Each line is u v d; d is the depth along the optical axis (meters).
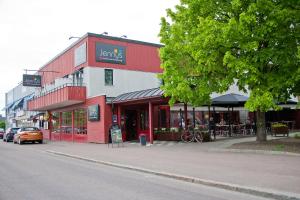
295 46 16.33
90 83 31.48
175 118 32.19
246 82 16.38
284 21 16.02
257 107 16.50
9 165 15.48
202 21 16.72
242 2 16.61
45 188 9.84
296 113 34.94
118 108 28.94
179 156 16.56
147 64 34.94
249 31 16.11
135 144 25.94
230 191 9.13
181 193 8.93
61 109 38.56
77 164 15.84
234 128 30.70
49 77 42.62
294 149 15.74
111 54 32.78
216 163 13.55
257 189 8.62
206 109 34.38
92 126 30.77
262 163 12.94
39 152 23.14
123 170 13.57
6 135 40.09
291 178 9.86
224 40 16.30
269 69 17.30
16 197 8.73
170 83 19.89
